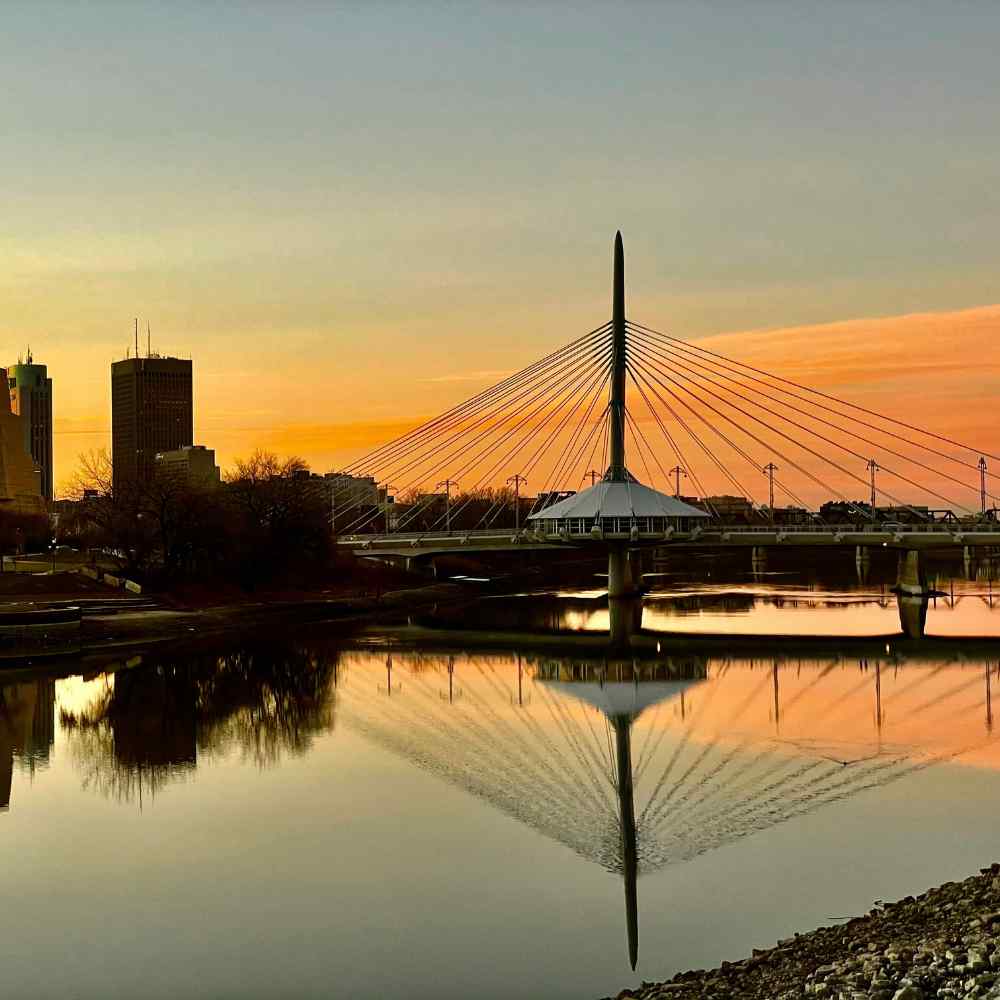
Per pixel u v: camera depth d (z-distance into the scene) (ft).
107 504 617.62
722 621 549.54
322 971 140.87
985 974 101.76
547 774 238.89
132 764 248.11
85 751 261.65
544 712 312.29
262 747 266.36
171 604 542.57
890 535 582.76
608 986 134.10
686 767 242.17
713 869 174.19
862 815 200.95
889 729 279.28
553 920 155.53
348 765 247.50
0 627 411.13
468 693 345.92
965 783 222.07
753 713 305.53
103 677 377.50
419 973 139.64
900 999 100.89
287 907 162.40
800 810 205.87
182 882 173.06
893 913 140.36
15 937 153.07
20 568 645.92
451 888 169.27
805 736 272.51
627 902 161.38
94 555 652.48
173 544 582.35
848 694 333.42
